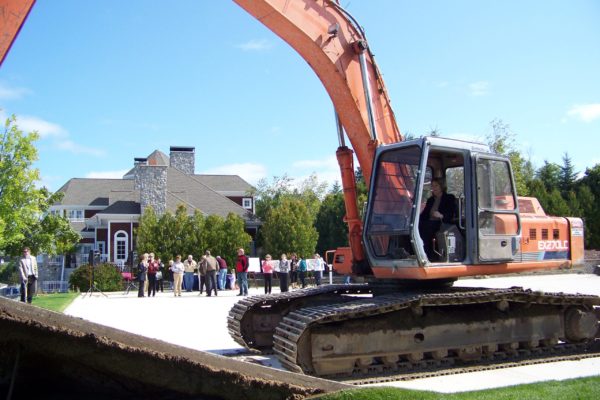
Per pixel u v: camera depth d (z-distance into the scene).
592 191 49.84
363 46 8.02
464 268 7.28
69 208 48.66
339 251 8.86
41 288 31.53
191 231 34.94
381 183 7.65
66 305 15.85
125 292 26.22
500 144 40.31
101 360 3.18
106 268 29.22
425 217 7.75
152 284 22.09
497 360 7.52
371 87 8.31
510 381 6.40
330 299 8.87
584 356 7.86
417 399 3.85
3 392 3.31
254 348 8.45
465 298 7.06
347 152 8.35
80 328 3.19
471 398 4.95
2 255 31.14
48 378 3.40
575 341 8.32
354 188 8.34
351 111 8.09
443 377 6.70
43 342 3.13
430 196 7.88
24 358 3.27
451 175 7.89
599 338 8.70
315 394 3.57
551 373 6.86
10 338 3.09
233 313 8.66
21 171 28.16
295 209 40.09
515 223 7.87
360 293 8.98
